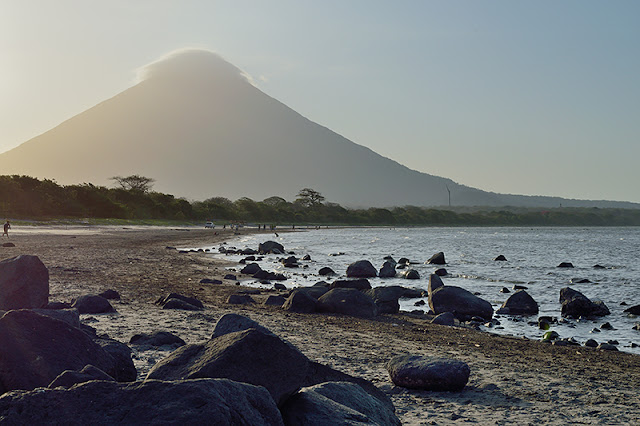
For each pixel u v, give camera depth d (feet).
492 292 93.40
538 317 69.82
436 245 255.29
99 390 12.86
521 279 115.55
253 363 17.69
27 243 156.35
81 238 198.80
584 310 70.95
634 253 208.44
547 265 151.84
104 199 374.02
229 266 126.41
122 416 12.24
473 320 65.46
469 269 137.49
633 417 27.61
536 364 41.27
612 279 116.78
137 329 42.86
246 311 59.21
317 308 63.46
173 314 51.67
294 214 627.46
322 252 194.90
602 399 31.04
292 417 17.12
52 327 19.86
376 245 248.32
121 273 93.97
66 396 12.67
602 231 577.02
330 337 46.98
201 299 67.62
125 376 23.29
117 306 55.57
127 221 357.82
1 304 40.91
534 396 31.19
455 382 31.42
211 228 392.47
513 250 223.92
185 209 465.47
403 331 53.67
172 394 12.69
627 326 64.49
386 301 68.28
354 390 21.12
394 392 31.12
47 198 332.80
